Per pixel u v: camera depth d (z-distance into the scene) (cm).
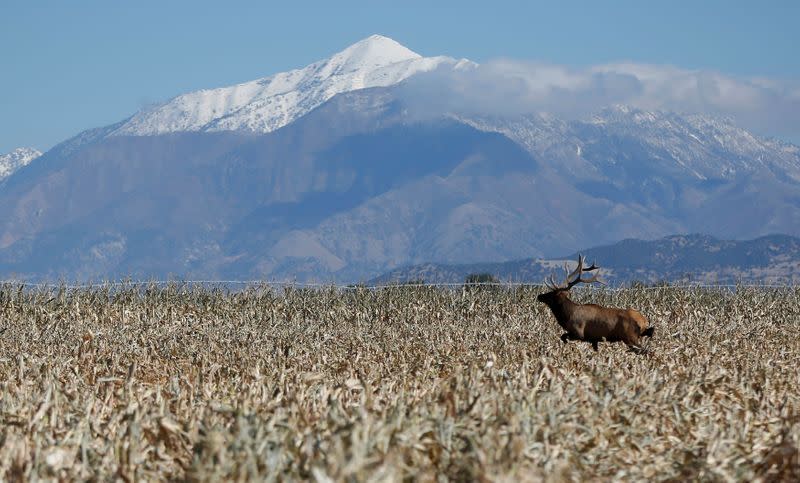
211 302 8525
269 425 2683
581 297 9181
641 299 9112
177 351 5516
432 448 2631
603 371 4153
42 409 2983
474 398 3030
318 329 7069
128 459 2641
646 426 3180
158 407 3066
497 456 2433
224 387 3828
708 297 9212
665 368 4541
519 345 5984
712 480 2655
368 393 3209
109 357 5109
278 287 9125
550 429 2877
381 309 8412
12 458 2548
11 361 4884
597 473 2703
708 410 3431
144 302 8256
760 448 2941
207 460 2448
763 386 4025
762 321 7806
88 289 8469
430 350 5666
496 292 9306
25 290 8238
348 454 2375
